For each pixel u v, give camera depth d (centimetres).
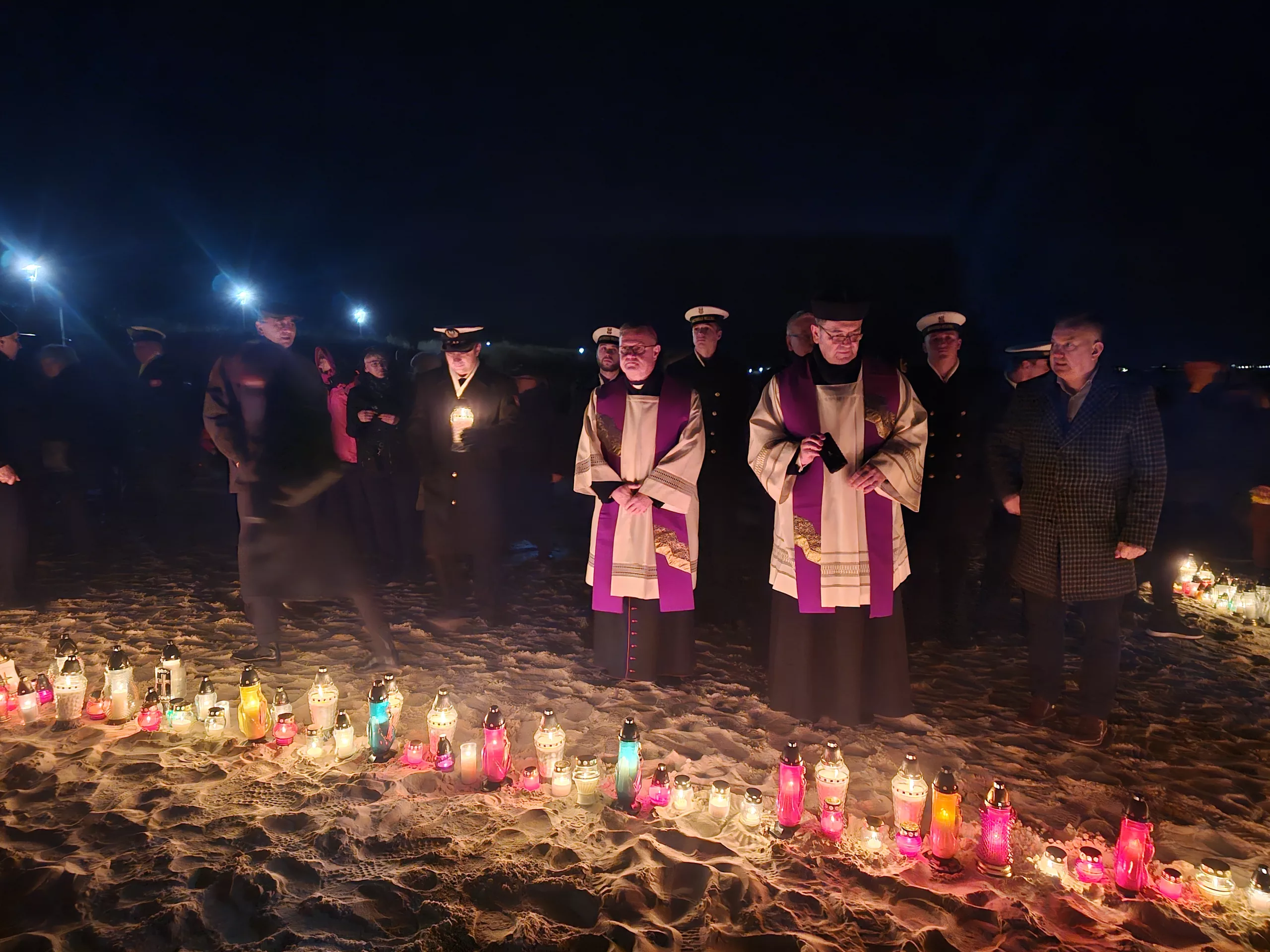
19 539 679
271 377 505
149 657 563
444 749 395
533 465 936
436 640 614
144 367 1038
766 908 295
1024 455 457
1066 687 531
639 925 285
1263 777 411
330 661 563
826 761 346
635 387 518
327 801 365
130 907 289
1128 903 298
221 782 384
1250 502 847
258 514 515
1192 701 510
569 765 384
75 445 870
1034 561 452
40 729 442
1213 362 662
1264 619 682
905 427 446
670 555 519
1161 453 419
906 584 612
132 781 385
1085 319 423
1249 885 312
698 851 332
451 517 646
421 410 645
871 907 295
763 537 677
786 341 580
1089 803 382
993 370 622
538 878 309
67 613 668
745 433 653
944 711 491
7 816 353
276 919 284
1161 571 645
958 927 288
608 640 540
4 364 671
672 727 462
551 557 929
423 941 272
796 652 462
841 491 442
